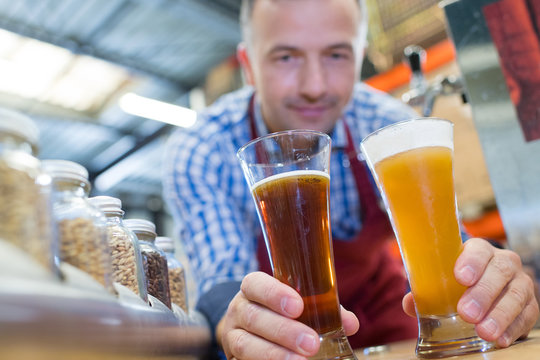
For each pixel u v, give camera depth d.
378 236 1.09
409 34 1.89
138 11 3.99
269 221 0.52
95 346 0.31
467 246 0.55
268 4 0.99
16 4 3.67
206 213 0.99
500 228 1.69
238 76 3.69
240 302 0.56
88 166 6.31
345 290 1.07
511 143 0.73
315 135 0.53
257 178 0.53
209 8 4.05
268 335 0.50
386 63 2.01
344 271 1.06
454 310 0.52
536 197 0.72
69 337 0.29
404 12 1.88
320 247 0.51
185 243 1.04
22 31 3.87
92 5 3.84
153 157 6.23
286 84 1.02
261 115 1.19
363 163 1.13
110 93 5.00
